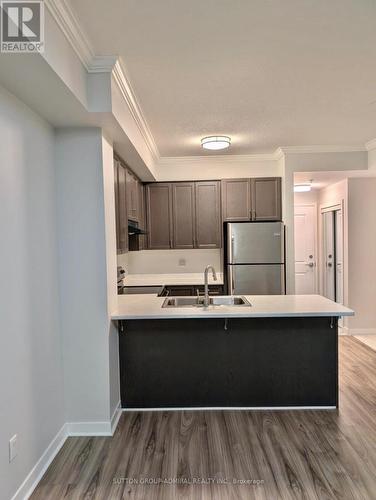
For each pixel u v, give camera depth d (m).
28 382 2.12
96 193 2.62
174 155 4.93
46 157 2.45
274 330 3.04
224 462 2.29
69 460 2.36
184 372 3.05
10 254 1.94
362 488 2.04
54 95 2.03
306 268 6.86
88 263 2.64
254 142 4.35
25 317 2.10
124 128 2.69
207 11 1.80
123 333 3.03
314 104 3.09
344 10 1.82
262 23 1.92
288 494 2.00
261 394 3.04
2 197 1.88
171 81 2.59
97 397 2.68
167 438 2.59
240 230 4.71
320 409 3.02
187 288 4.88
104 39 2.04
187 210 5.16
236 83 2.65
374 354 4.45
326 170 4.71
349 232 5.33
